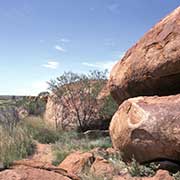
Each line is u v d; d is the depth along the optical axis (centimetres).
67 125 1869
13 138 1152
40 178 542
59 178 561
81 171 815
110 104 1733
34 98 2870
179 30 820
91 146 1241
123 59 1020
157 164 785
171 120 739
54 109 2033
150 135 763
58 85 1945
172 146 736
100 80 1928
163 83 881
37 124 1619
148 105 805
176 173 711
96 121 1809
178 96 784
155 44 873
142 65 904
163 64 841
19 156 1039
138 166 793
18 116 1769
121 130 863
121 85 1016
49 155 1141
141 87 942
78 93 1875
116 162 871
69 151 1126
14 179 520
